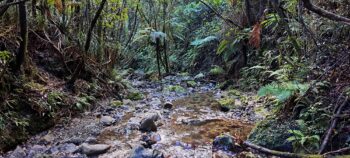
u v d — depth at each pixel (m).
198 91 5.32
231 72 5.84
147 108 4.15
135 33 7.39
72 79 4.02
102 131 3.23
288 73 3.48
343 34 3.36
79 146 2.74
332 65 3.06
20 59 3.32
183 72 7.39
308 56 3.43
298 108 2.92
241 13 5.73
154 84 6.09
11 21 3.54
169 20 7.37
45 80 3.86
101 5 4.28
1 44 3.34
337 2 3.61
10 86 3.17
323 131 2.57
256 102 4.07
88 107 3.96
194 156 2.60
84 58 4.45
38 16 4.19
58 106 3.56
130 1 6.36
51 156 2.60
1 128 2.75
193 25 8.32
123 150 2.73
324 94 2.88
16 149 2.69
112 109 4.04
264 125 2.87
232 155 2.61
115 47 5.43
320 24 3.54
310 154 2.39
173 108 4.14
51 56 4.22
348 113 2.55
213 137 3.01
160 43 7.34
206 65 6.89
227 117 3.65
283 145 2.60
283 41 4.20
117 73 5.52
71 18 4.67
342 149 2.26
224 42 5.60
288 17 3.58
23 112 3.11
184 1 8.50
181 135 3.08
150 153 2.50
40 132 3.14
